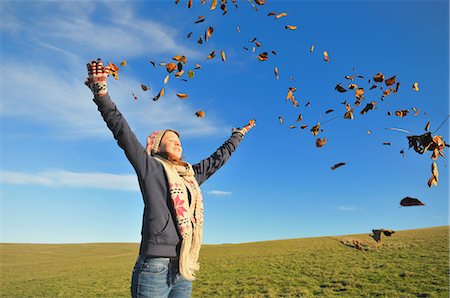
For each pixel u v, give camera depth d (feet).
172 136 11.76
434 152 11.62
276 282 79.00
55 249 238.68
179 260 10.28
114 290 84.48
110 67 10.46
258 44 16.89
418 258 89.66
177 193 10.55
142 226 10.56
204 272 101.96
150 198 10.29
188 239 10.41
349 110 15.84
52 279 106.93
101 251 235.81
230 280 86.07
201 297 71.56
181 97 13.92
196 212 11.06
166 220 10.30
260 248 152.97
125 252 231.50
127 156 10.28
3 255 196.44
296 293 67.26
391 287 65.62
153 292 10.08
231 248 168.76
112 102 10.11
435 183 11.46
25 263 166.61
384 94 15.74
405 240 119.24
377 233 13.15
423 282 66.85
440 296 56.70
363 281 72.28
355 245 14.49
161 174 10.62
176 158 11.50
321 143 15.21
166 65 13.39
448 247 99.14
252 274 91.30
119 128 10.02
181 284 10.64
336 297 61.98
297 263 100.58
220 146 14.03
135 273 10.30
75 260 167.63
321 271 86.28
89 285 93.25
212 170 13.21
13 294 88.17
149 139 11.89
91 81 10.04
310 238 179.93
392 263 86.74
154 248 10.14
